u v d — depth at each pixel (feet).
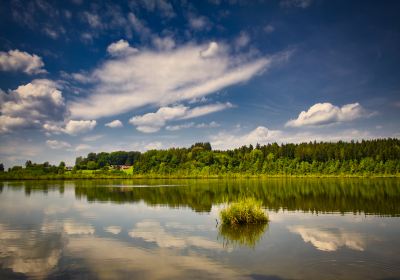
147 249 64.23
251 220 90.17
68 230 83.15
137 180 416.05
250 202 95.20
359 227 83.30
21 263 55.88
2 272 51.49
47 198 165.89
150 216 104.94
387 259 56.39
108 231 81.56
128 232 80.12
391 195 161.58
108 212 114.11
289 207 122.21
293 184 275.18
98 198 164.96
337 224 87.45
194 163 520.42
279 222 90.94
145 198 164.35
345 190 195.83
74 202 146.51
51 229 84.43
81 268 53.26
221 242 69.10
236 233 77.56
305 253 60.44
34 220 98.07
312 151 475.31
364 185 240.12
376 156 429.79
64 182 362.53
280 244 67.00
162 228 84.79
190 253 61.21
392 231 78.33
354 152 450.71
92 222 94.32
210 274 50.14
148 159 539.70
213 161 522.06
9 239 73.26
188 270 51.93
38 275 50.16
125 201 150.30
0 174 422.00
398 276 48.52
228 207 92.94
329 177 412.16
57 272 51.49
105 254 60.95
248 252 61.46
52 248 65.41
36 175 433.48
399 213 105.29
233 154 561.84
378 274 49.37
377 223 88.53
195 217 102.53
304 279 47.75
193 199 158.40
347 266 53.01
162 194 188.44
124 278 48.75
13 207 128.67
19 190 225.56
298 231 79.00
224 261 56.24
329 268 52.13
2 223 93.09
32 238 74.18
